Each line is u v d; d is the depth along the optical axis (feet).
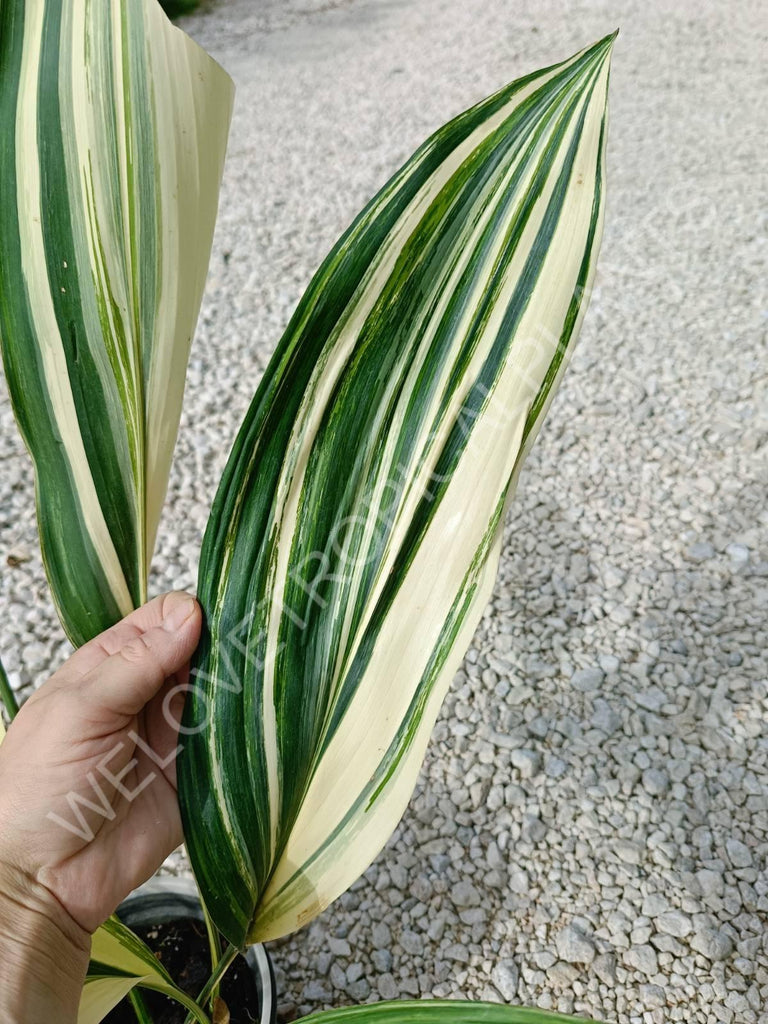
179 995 1.29
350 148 6.25
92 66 1.04
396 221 0.97
